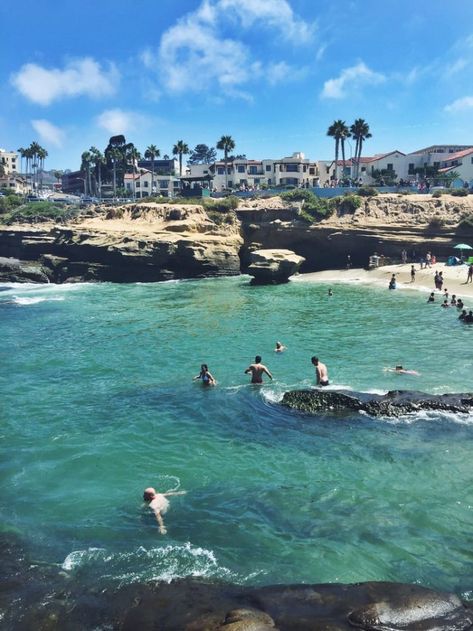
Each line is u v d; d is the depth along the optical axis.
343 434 17.86
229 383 23.67
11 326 37.44
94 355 29.12
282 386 22.94
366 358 27.14
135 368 26.55
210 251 62.69
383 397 19.75
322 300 46.03
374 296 47.25
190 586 10.45
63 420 20.03
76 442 18.08
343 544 11.88
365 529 12.43
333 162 118.12
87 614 9.79
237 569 11.12
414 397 19.62
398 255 62.12
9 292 55.34
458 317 37.03
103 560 11.60
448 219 61.03
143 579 10.87
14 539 12.52
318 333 33.31
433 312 39.25
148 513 13.52
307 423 18.94
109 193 137.00
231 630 8.14
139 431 18.86
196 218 69.00
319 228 65.81
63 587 10.66
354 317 38.31
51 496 14.59
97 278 62.47
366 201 68.38
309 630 8.10
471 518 12.77
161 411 20.69
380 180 98.94
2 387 23.92
